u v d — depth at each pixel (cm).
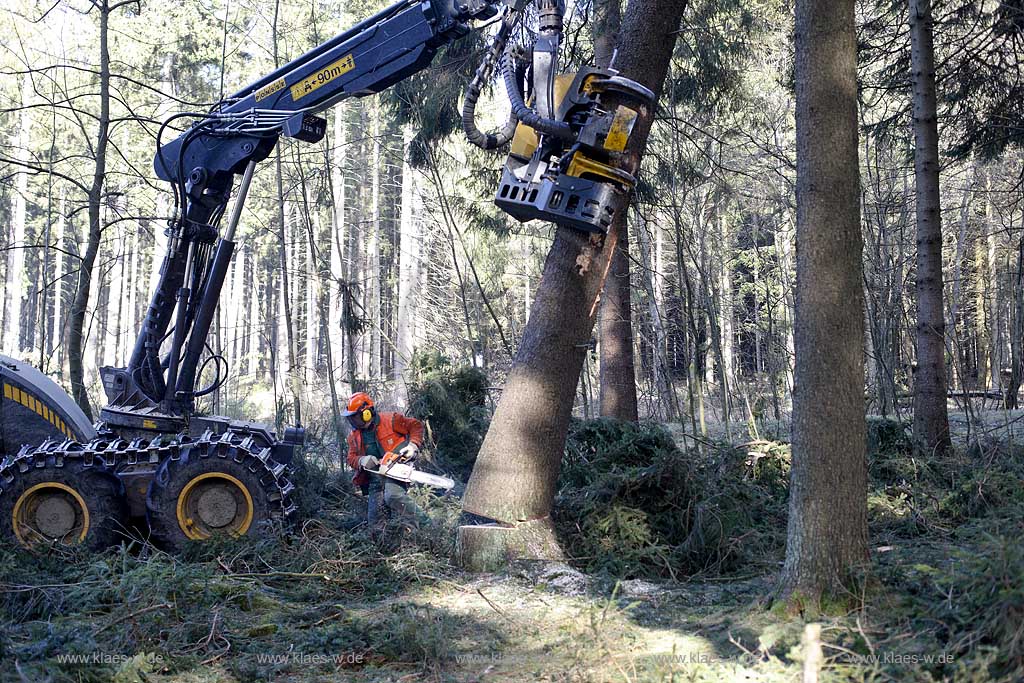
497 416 730
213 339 2911
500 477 713
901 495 841
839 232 521
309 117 847
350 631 557
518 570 678
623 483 750
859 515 519
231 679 496
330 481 1033
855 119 530
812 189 526
